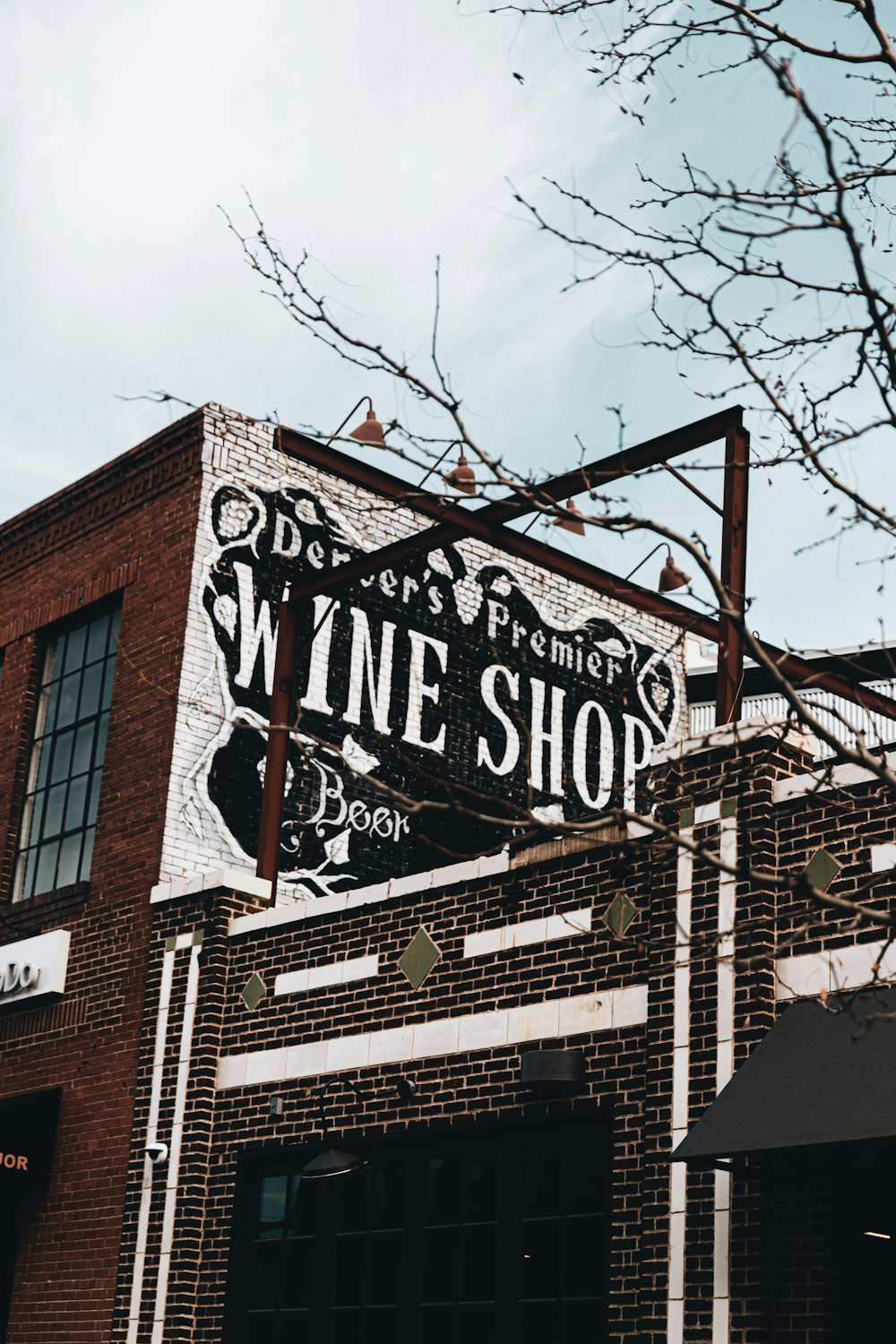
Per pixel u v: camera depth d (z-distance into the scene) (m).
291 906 14.32
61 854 17.98
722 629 11.62
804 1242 9.30
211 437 17.95
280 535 18.36
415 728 19.09
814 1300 9.14
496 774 19.73
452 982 12.50
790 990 9.32
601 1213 10.80
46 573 19.61
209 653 17.33
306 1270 12.94
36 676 19.33
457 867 12.77
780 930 10.17
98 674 18.47
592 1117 11.08
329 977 13.66
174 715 16.88
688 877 10.71
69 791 18.23
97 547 18.95
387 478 16.28
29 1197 16.12
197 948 15.09
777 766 10.56
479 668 20.00
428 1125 12.23
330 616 18.59
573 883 11.80
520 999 11.89
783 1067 9.23
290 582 18.30
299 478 18.70
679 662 22.41
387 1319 12.03
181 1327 13.63
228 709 17.34
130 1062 15.52
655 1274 9.97
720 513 12.79
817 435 7.43
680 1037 10.40
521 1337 11.02
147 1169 14.61
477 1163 11.85
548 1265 11.03
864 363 7.09
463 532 15.24
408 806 7.06
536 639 20.78
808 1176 9.40
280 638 16.11
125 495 18.75
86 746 18.23
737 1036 10.04
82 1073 16.16
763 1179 9.55
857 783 10.02
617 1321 10.27
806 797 10.25
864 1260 9.10
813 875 10.06
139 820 16.78
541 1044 11.59
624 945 11.06
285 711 15.91
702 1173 9.92
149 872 16.31
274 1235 13.37
